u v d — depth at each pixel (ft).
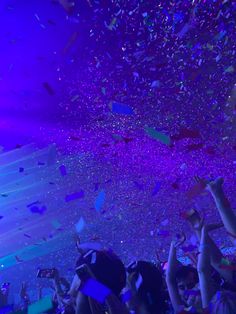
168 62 26.76
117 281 5.12
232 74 27.20
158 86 16.06
